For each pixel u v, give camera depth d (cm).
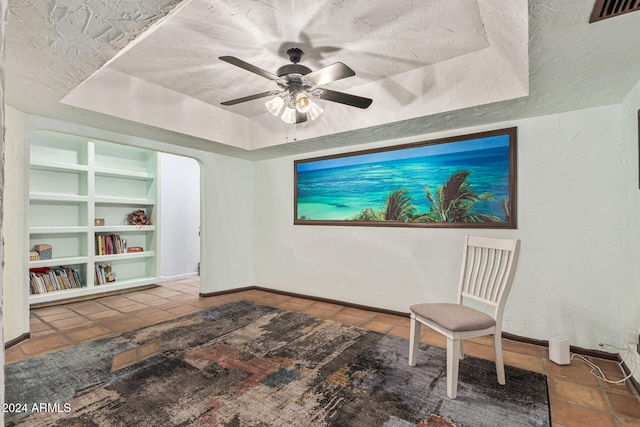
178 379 196
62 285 377
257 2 174
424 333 276
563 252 244
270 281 437
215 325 295
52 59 167
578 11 122
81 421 157
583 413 165
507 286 188
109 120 272
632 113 201
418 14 185
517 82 213
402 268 323
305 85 212
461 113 247
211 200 411
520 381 196
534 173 255
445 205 298
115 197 432
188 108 316
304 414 163
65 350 239
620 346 220
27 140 259
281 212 426
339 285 369
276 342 254
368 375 202
